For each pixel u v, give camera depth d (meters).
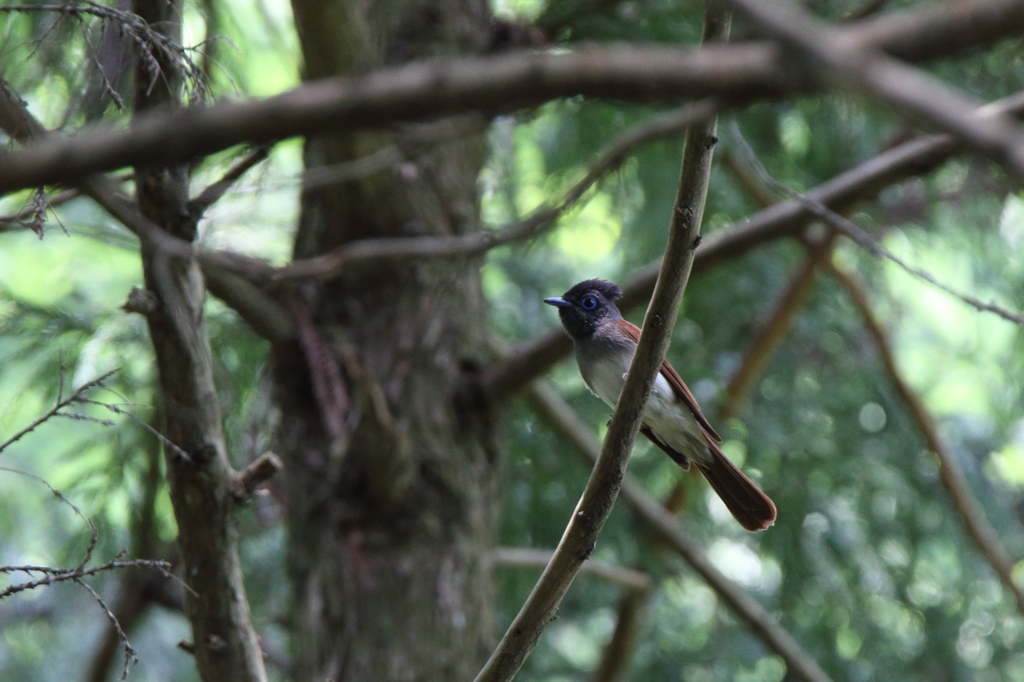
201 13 7.92
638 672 14.48
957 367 17.02
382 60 9.93
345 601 9.58
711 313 14.52
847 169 13.71
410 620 9.55
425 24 10.70
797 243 14.62
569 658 15.94
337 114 2.81
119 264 12.80
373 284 10.31
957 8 2.31
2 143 5.44
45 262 14.09
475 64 2.82
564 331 10.02
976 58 10.65
